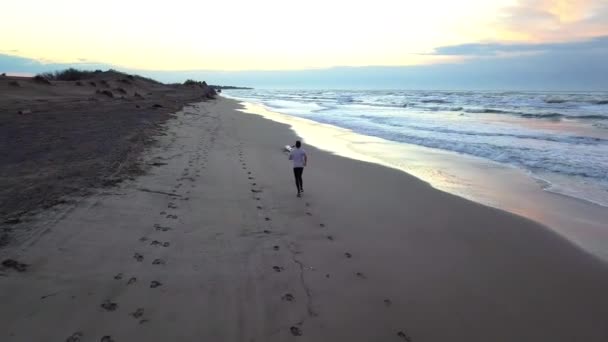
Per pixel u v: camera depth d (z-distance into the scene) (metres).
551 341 4.37
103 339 3.60
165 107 30.42
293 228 6.92
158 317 4.02
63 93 33.00
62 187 7.32
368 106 55.66
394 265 5.87
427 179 11.98
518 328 4.56
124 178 8.41
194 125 20.72
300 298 4.72
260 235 6.42
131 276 4.66
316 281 5.16
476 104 52.34
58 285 4.25
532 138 20.45
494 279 5.66
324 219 7.56
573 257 6.50
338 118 34.28
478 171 13.20
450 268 5.91
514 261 6.28
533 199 10.01
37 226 5.49
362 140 20.50
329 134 22.84
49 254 4.81
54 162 9.27
